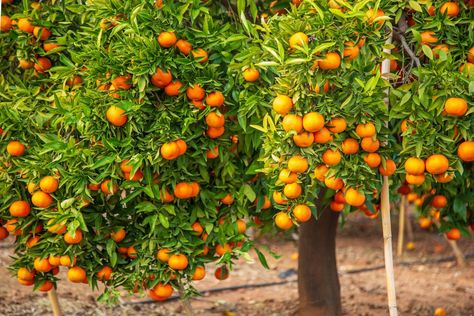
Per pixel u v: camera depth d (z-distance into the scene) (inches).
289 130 175.8
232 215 194.7
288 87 175.3
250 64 184.9
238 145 194.9
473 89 177.5
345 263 339.3
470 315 258.5
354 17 174.6
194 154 188.1
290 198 183.8
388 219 188.5
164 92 187.6
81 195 185.2
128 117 183.3
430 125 181.2
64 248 189.0
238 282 300.4
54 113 187.6
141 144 184.9
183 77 185.2
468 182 207.9
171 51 183.8
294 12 177.5
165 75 183.3
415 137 180.7
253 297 277.9
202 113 185.5
